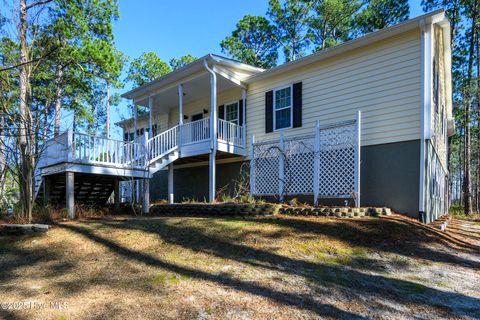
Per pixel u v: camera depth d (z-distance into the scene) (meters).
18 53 7.82
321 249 4.72
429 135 6.83
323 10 21.36
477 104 14.83
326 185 7.59
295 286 3.41
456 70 18.12
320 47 22.55
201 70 10.21
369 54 7.99
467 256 4.78
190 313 2.73
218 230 5.48
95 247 4.82
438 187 9.17
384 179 7.45
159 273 3.77
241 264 4.08
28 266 4.12
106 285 3.40
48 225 5.99
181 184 13.28
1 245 5.07
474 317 2.76
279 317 2.68
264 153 8.90
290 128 9.69
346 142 7.32
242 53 25.23
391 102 7.49
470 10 16.06
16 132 7.02
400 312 2.84
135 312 2.74
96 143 8.03
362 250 4.78
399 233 5.53
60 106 14.38
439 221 7.59
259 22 24.77
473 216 13.64
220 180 11.77
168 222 6.25
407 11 18.94
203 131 10.27
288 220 6.04
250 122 11.05
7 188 9.23
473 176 20.20
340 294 3.23
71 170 7.43
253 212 6.96
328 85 8.83
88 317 2.64
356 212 6.45
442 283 3.64
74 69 14.39
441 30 8.64
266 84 10.59
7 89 7.48
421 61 7.02
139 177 9.12
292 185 8.22
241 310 2.81
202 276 3.67
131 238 5.21
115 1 16.30
